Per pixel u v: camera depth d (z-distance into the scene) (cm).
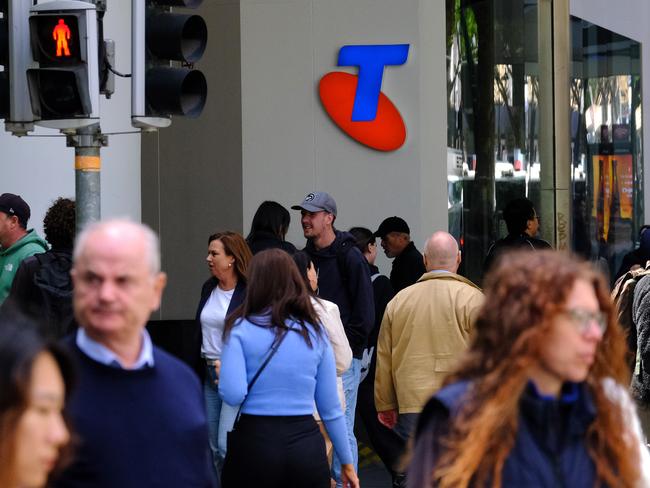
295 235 3350
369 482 2548
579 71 5166
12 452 728
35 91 1650
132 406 977
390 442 2395
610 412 855
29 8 1667
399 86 3344
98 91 1653
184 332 3344
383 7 3344
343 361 1959
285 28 3344
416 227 3353
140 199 3219
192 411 1006
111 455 965
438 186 3475
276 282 1505
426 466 845
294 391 1490
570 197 4694
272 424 1481
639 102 5806
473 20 4047
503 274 859
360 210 3350
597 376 862
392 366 2022
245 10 3338
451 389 851
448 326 1972
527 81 4534
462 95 3962
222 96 3356
